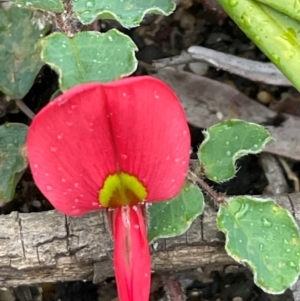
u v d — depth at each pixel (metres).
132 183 0.08
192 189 0.10
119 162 0.08
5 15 0.12
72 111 0.07
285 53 0.11
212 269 0.13
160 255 0.11
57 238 0.11
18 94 0.13
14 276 0.11
